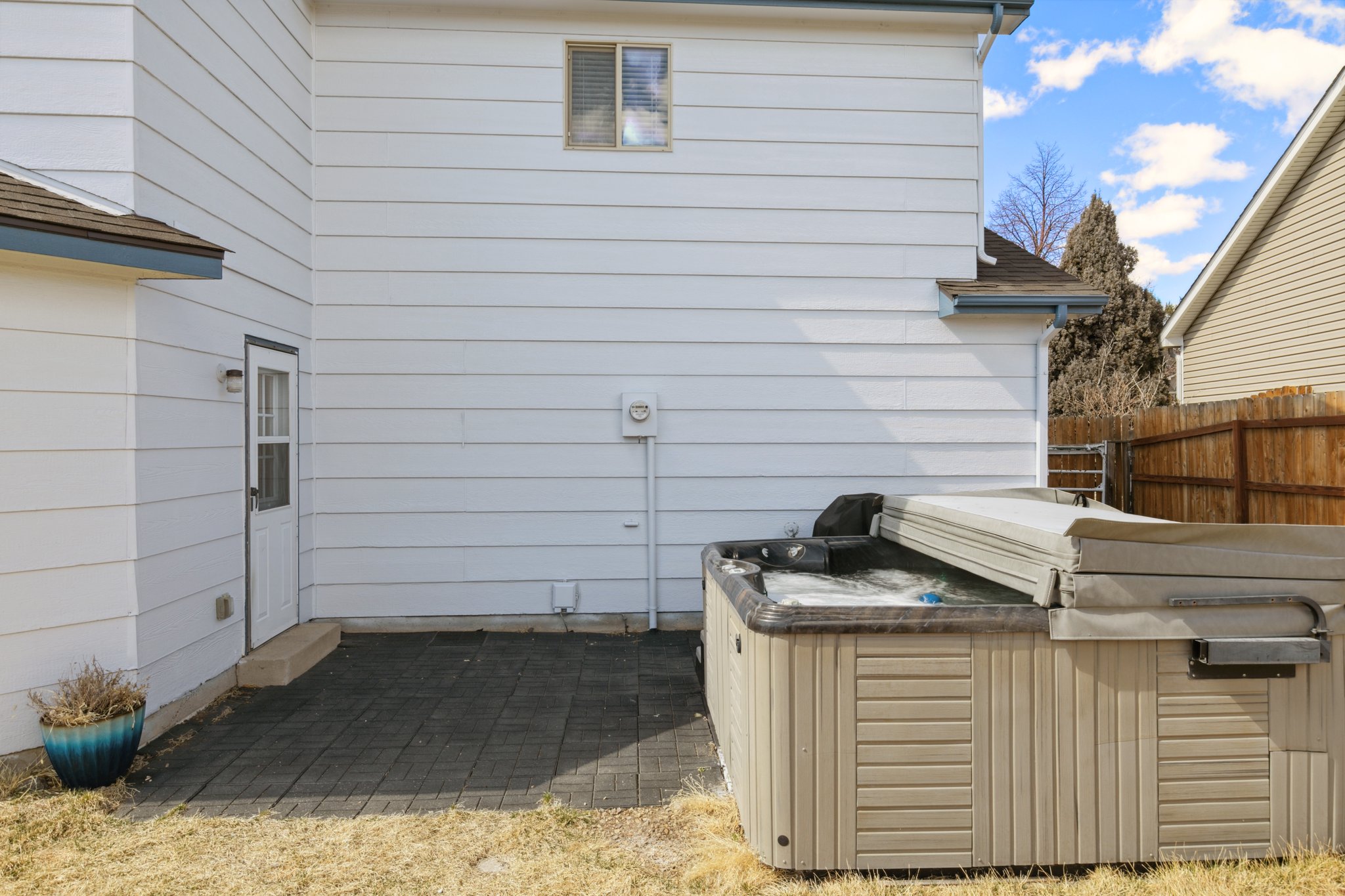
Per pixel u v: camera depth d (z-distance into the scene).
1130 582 2.64
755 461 6.04
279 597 5.34
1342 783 2.76
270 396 5.23
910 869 2.66
